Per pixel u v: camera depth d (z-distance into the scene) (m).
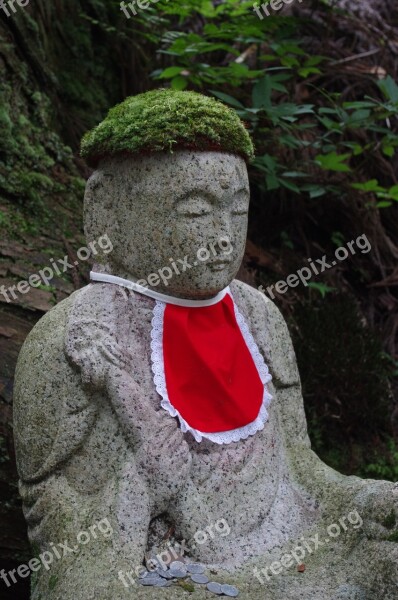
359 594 2.09
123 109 2.32
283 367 2.54
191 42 3.85
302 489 2.40
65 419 2.22
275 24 3.99
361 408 3.54
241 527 2.24
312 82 4.51
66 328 2.26
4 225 3.09
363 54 4.60
